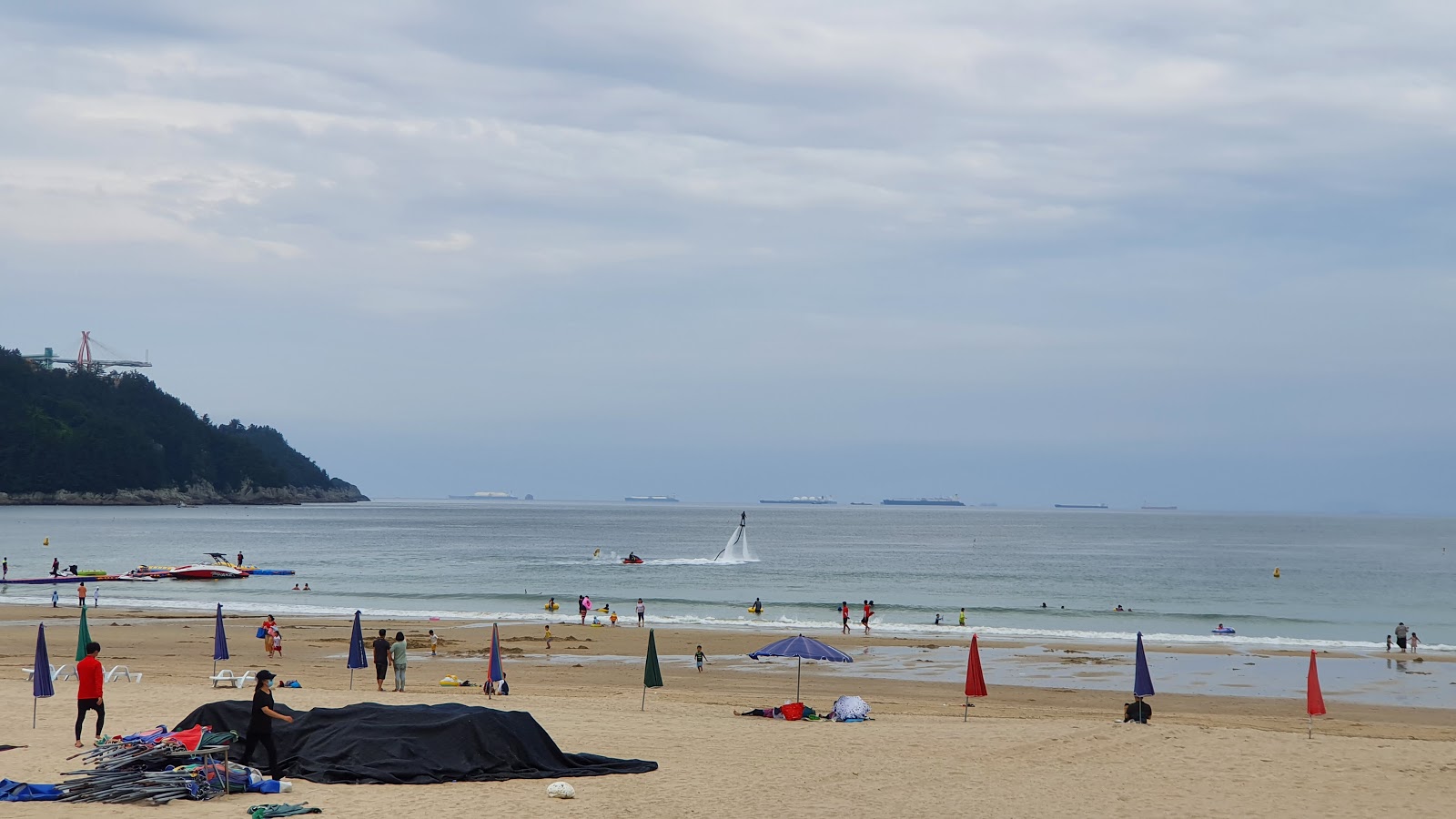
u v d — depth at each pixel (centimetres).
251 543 16088
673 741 2516
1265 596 9338
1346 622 7238
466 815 1745
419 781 1945
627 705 3203
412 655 4791
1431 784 2186
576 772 2094
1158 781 2175
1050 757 2391
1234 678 4438
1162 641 5794
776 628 6241
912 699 3778
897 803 1966
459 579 9988
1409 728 3231
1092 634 6047
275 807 1700
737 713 3075
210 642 5094
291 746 2031
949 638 5825
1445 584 10775
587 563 12219
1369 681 4400
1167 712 3575
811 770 2217
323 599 7969
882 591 9356
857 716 2961
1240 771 2273
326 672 4128
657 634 5709
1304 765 2333
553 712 2964
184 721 2078
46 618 6247
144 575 9456
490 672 3359
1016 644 5516
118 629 5669
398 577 10169
